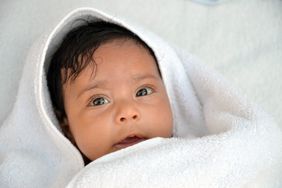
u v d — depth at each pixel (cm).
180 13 136
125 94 106
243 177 98
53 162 117
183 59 120
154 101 107
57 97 115
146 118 105
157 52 116
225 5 137
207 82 117
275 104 125
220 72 129
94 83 106
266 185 100
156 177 96
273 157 102
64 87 111
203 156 98
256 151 100
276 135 104
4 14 132
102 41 110
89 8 114
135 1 136
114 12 130
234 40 133
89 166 101
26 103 118
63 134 115
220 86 114
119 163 97
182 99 121
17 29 130
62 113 116
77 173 105
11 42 128
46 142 117
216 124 111
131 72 107
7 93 124
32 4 132
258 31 134
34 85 113
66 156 113
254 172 99
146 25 134
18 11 132
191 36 134
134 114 102
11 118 117
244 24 135
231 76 129
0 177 112
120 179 96
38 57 111
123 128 103
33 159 116
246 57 131
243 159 99
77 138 108
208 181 97
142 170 97
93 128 105
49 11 131
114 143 104
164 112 107
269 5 137
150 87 109
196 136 121
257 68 130
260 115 106
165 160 98
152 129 105
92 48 109
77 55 109
